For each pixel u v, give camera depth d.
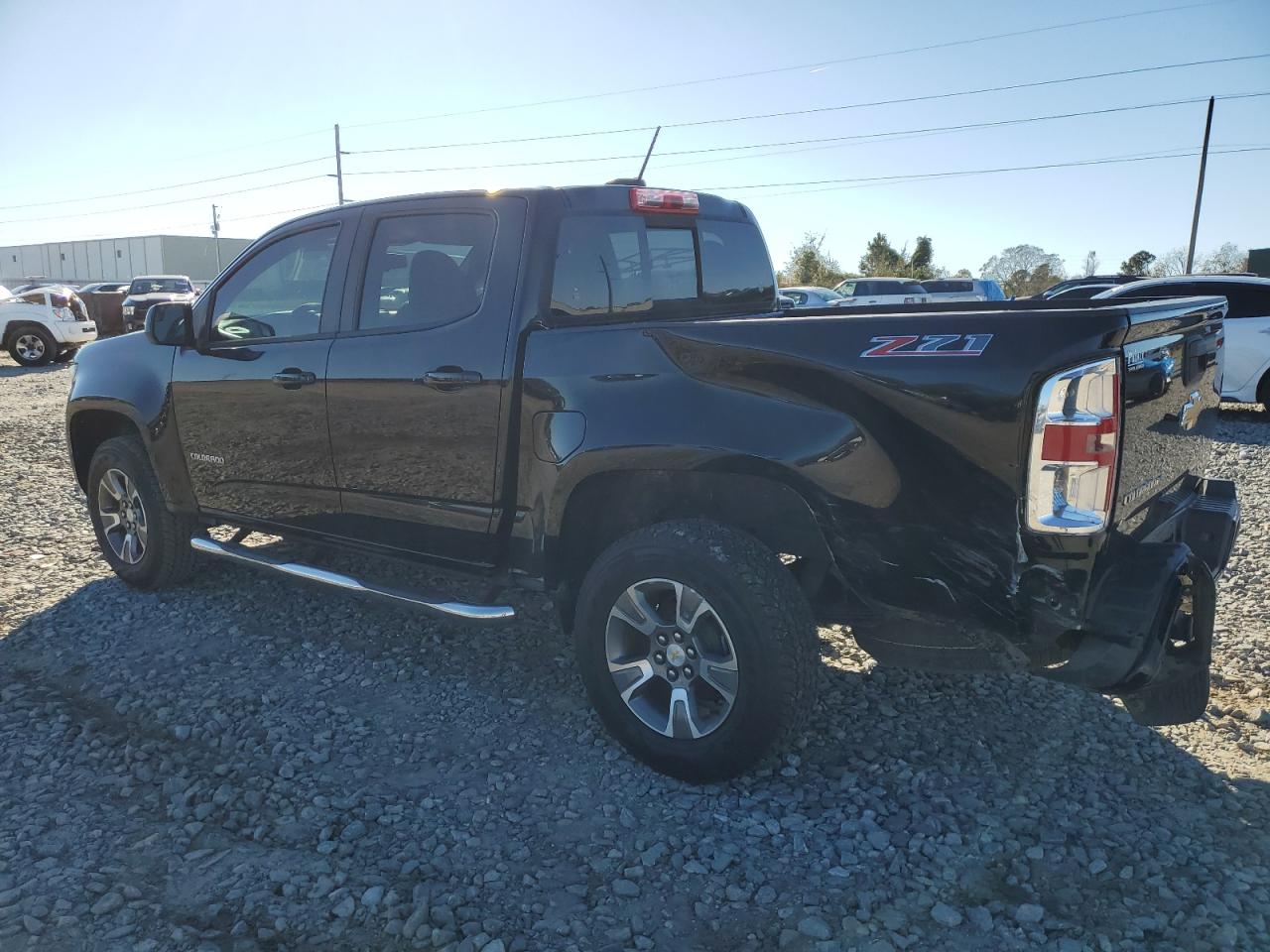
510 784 3.17
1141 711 3.12
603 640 3.23
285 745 3.40
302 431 4.06
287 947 2.38
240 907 2.54
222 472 4.45
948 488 2.62
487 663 4.13
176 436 4.59
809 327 2.80
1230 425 10.59
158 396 4.64
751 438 2.87
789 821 2.93
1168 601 2.63
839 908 2.54
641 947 2.40
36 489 7.50
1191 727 3.57
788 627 2.88
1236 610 4.72
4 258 100.56
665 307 3.97
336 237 4.02
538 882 2.66
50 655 4.21
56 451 9.23
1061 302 3.67
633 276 3.80
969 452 2.57
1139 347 2.66
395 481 3.78
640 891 2.62
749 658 2.90
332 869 2.70
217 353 4.39
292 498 4.21
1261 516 6.42
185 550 4.89
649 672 3.18
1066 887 2.62
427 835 2.87
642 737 3.20
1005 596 2.62
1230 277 11.27
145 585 4.96
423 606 3.66
